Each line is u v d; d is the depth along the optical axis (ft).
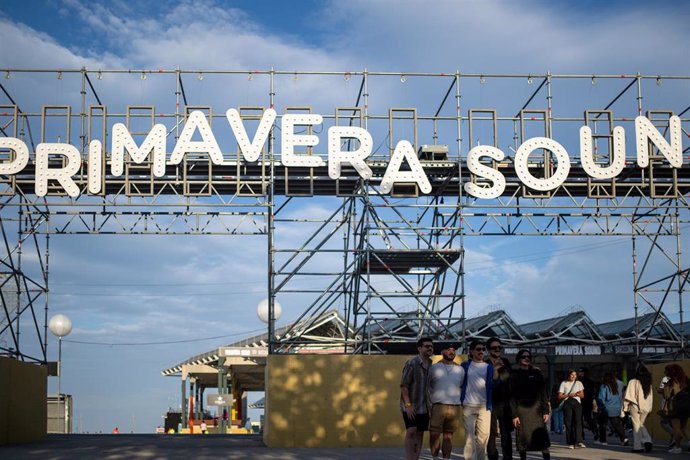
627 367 136.15
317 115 86.33
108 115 86.22
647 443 63.31
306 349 119.75
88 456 59.77
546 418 48.52
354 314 91.09
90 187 84.94
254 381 196.75
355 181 91.97
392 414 71.72
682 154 88.69
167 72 86.28
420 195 90.68
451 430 44.91
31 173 88.63
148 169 88.74
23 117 87.20
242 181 88.53
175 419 191.93
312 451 65.36
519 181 92.22
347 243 91.15
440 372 45.16
